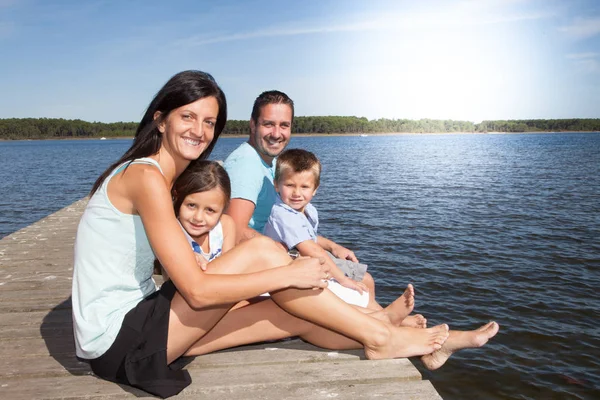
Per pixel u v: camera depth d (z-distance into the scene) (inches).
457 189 815.1
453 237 448.1
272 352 112.7
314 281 92.8
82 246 89.7
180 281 83.7
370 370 102.5
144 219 84.7
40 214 685.9
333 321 101.1
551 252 389.1
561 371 210.8
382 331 103.8
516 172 1135.0
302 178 135.7
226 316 104.5
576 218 533.0
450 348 109.0
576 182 902.4
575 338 239.8
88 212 89.8
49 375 104.7
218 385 96.7
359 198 725.9
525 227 486.9
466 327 255.0
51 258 228.8
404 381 99.5
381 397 93.1
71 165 1738.4
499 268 350.0
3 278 192.4
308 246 132.0
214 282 85.1
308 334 110.5
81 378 102.1
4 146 5226.4
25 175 1321.4
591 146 2674.7
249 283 87.3
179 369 94.6
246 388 96.8
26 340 125.1
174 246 83.4
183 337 91.1
